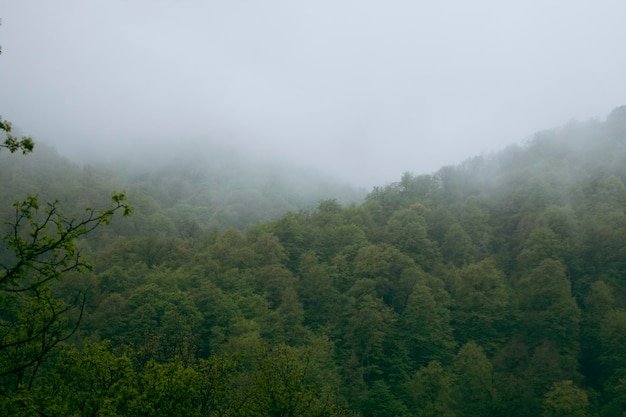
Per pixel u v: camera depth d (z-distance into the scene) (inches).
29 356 601.6
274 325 2354.8
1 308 497.7
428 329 2516.0
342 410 1488.7
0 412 417.4
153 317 2214.6
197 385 880.9
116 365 836.6
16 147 430.9
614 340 2140.7
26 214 452.1
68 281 2384.4
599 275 2832.2
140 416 808.9
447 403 1907.0
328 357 2207.2
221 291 2578.7
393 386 2277.3
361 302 2679.6
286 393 1082.7
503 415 1914.4
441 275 3100.4
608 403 1921.8
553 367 2059.5
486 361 2123.5
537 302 2559.1
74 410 788.6
